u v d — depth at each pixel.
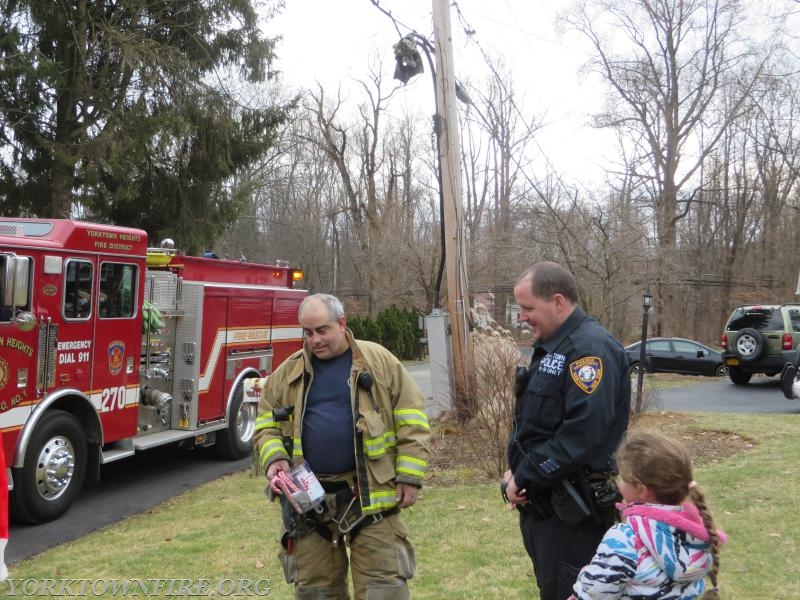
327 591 3.38
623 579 2.23
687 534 2.24
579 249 20.14
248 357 9.77
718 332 37.12
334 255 41.31
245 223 42.72
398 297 34.03
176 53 17.17
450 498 6.55
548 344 2.96
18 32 15.23
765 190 36.06
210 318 8.95
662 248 24.50
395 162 40.59
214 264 9.35
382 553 3.31
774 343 16.86
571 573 2.82
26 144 16.95
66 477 6.89
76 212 18.95
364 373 3.34
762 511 5.82
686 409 13.24
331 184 44.34
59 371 6.80
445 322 9.63
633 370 21.55
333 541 3.33
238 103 18.92
